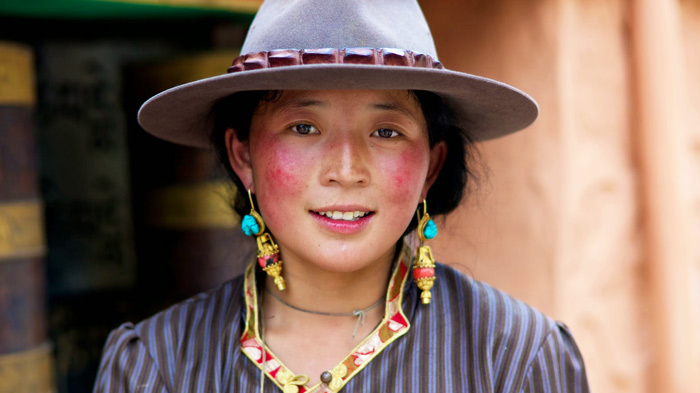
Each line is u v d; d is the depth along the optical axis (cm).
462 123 127
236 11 216
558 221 204
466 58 220
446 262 208
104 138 271
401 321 114
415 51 106
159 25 240
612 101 213
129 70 261
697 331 225
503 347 114
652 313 217
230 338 116
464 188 129
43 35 256
